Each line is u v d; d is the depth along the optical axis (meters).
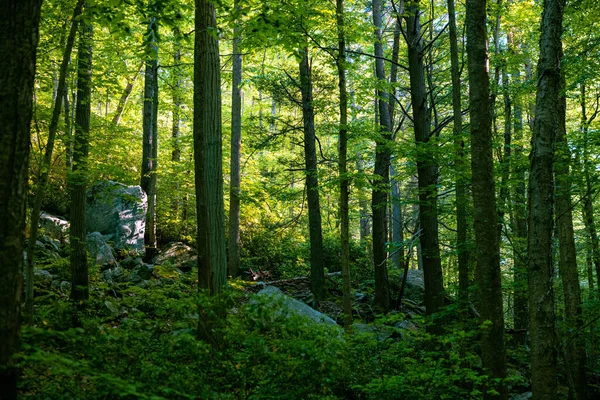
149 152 14.51
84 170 7.84
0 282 2.77
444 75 12.18
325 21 9.00
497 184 8.36
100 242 11.00
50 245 10.73
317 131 14.05
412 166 9.95
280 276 15.20
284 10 6.74
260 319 4.18
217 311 4.47
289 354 4.27
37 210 5.42
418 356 6.52
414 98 10.02
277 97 14.00
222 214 6.96
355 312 12.20
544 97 5.36
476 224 5.29
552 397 4.94
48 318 5.23
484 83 5.28
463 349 6.68
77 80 8.16
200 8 6.94
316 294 12.71
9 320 2.80
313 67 13.59
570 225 8.30
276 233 16.88
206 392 3.71
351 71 12.02
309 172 11.34
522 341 11.22
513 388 8.56
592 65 7.41
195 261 13.54
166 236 15.06
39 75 7.60
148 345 4.42
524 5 11.09
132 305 8.30
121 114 17.58
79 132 7.96
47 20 7.02
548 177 5.25
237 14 5.28
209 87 6.96
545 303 5.11
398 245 10.14
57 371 2.80
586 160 7.23
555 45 5.37
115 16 5.13
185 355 4.55
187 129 22.05
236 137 14.02
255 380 4.30
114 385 2.94
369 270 16.17
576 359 8.08
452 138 8.07
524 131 12.22
